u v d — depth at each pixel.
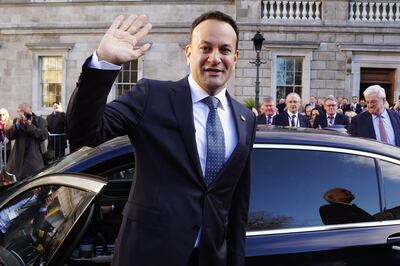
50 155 10.88
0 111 9.99
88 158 3.16
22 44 19.33
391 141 6.49
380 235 3.06
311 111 12.63
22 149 9.12
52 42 19.03
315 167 3.17
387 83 17.78
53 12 18.98
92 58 1.95
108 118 2.05
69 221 2.41
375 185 3.21
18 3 19.12
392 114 6.63
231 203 2.40
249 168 2.42
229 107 2.41
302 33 17.50
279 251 2.88
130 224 2.15
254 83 17.58
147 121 2.15
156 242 2.08
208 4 18.05
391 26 17.22
